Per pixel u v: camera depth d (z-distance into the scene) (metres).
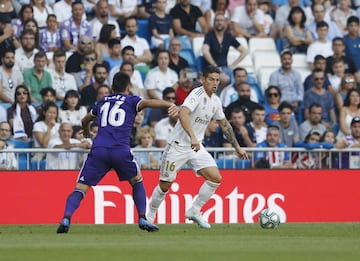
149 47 74.00
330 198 58.94
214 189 47.31
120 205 55.78
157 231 43.38
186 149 46.47
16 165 55.34
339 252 30.62
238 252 30.31
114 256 28.55
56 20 70.50
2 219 54.91
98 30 71.81
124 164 41.03
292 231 45.09
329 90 72.06
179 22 74.50
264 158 58.28
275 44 77.25
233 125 64.62
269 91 69.19
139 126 62.72
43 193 55.41
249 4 77.19
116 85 41.62
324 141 66.50
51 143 60.91
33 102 66.00
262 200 57.72
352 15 79.31
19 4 70.81
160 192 47.25
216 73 45.38
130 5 74.56
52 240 36.94
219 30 73.00
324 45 76.31
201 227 48.00
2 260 27.33
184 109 44.56
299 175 58.44
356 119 66.94
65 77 67.62
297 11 76.81
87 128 43.41
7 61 65.81
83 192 41.47
